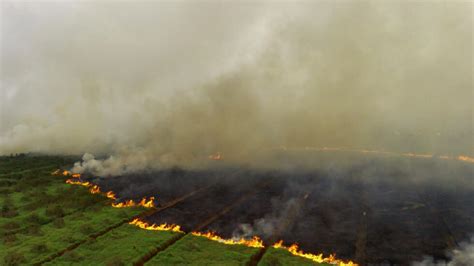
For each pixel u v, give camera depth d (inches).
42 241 1419.8
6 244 1389.0
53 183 2443.4
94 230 1547.7
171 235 1512.1
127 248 1352.1
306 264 1257.4
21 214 1753.2
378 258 1341.0
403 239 1520.7
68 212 1802.4
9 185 2357.3
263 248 1418.6
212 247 1400.1
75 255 1273.4
